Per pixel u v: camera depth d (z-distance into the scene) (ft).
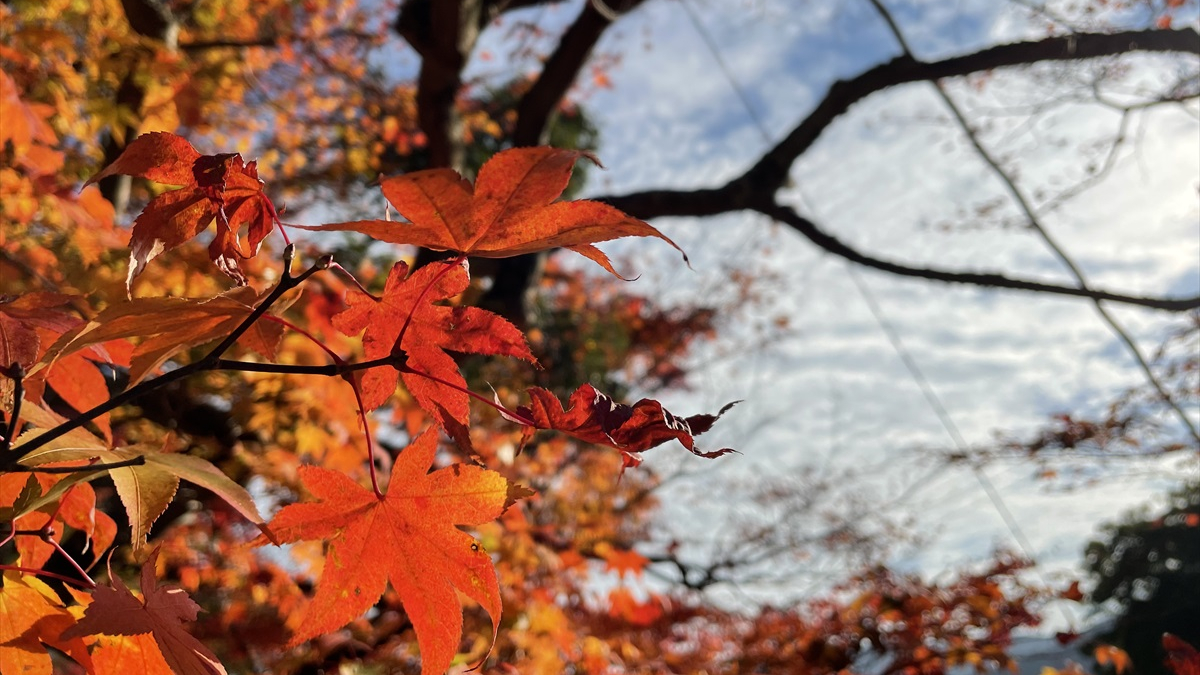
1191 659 1.70
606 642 4.21
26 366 0.99
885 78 7.71
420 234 0.86
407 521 0.97
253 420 2.89
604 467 7.55
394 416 3.05
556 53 7.13
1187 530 10.33
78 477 0.86
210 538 3.98
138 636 0.92
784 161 7.90
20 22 2.95
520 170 0.84
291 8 6.83
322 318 2.66
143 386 0.87
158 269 2.47
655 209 7.89
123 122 2.78
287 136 6.67
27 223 2.34
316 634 0.95
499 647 3.00
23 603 0.89
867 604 4.66
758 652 6.89
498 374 4.98
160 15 3.49
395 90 8.38
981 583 4.43
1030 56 7.34
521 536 3.35
